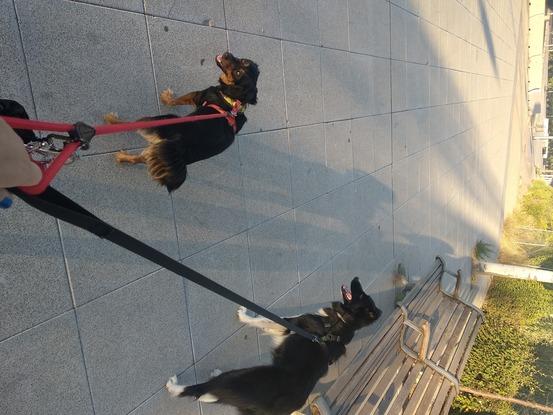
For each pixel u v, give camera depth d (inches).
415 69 205.5
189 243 87.7
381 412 124.3
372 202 166.6
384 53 172.7
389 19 175.9
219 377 84.3
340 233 144.6
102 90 70.6
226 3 95.3
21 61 60.1
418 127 212.1
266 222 110.1
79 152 67.5
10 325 59.2
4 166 28.4
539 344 321.7
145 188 78.2
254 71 77.8
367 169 161.9
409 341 156.9
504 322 336.8
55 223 64.3
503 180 484.4
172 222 83.7
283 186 116.2
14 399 59.9
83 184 68.4
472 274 340.2
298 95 121.2
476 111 339.3
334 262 141.4
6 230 58.6
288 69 116.6
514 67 531.8
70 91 66.0
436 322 177.2
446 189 262.5
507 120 494.9
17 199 59.5
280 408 88.6
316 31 128.5
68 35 65.6
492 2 377.4
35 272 62.1
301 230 124.6
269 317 73.2
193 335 89.0
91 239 69.4
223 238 96.5
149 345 79.4
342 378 117.1
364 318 108.3
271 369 89.6
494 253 401.4
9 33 58.8
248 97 77.4
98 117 69.9
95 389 70.4
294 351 94.5
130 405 76.0
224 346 97.0
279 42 112.7
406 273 197.9
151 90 78.8
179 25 84.2
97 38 69.6
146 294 78.7
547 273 324.5
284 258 117.2
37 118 62.1
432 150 233.9
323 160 134.0
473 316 197.0
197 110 75.2
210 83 91.4
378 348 135.3
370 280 165.3
